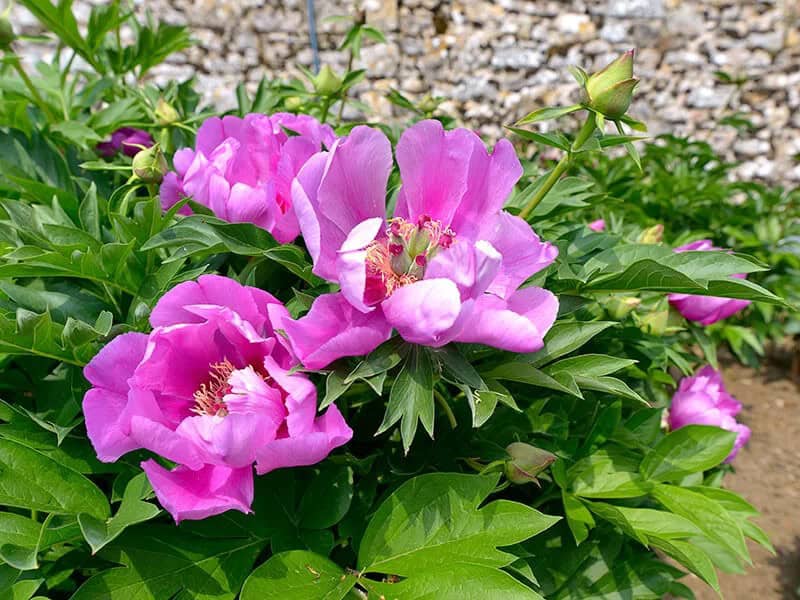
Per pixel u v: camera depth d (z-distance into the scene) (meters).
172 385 0.29
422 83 2.69
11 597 0.29
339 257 0.26
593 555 0.40
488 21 2.65
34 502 0.29
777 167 2.62
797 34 2.57
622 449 0.40
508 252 0.30
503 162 0.30
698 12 2.62
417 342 0.26
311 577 0.30
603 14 2.66
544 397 0.41
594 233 0.43
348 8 2.62
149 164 0.40
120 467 0.32
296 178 0.27
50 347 0.32
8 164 0.48
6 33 0.53
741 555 0.36
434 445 0.35
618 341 0.46
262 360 0.29
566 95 2.72
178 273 0.38
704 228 1.44
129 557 0.30
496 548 0.31
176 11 2.56
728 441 0.39
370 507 0.34
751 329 1.58
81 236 0.37
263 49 2.63
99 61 0.66
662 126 2.71
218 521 0.31
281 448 0.25
